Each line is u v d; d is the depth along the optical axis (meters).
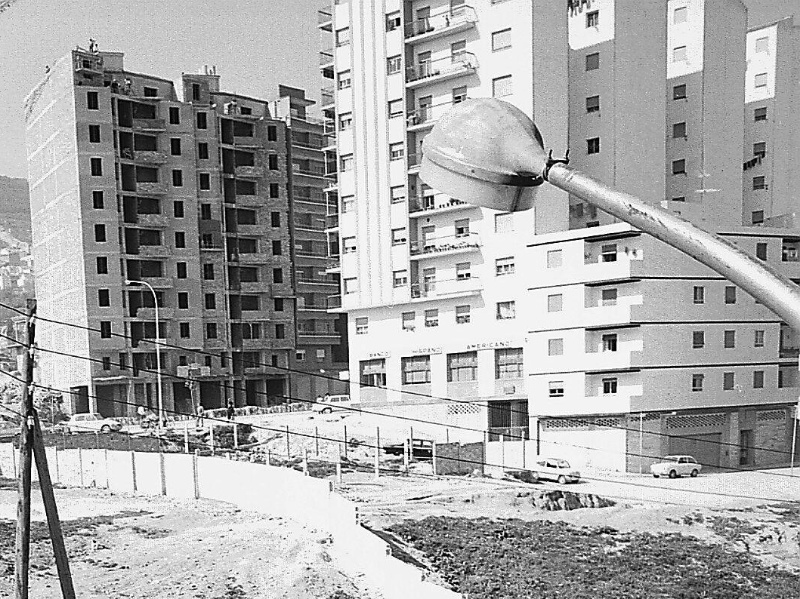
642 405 55.97
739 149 74.19
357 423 69.12
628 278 55.84
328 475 54.09
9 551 33.72
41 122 93.62
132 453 48.56
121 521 40.03
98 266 84.44
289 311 99.31
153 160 88.75
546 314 59.69
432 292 68.25
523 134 3.50
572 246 58.50
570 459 58.31
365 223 72.25
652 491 50.38
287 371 96.06
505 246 64.12
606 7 65.81
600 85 66.38
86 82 85.69
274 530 37.00
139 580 30.33
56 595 28.64
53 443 62.28
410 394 67.75
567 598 30.53
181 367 88.50
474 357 65.62
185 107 91.19
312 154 103.69
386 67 70.62
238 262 95.31
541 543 38.31
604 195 3.16
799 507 46.69
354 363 73.50
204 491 45.47
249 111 99.25
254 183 98.56
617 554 37.53
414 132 69.56
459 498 46.97
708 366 58.25
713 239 2.79
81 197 84.25
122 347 84.81
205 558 32.91
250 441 67.44
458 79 67.31
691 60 71.94
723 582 34.34
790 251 60.88
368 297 72.00
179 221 90.50
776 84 80.25
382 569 28.88
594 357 57.28
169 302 89.56
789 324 2.50
